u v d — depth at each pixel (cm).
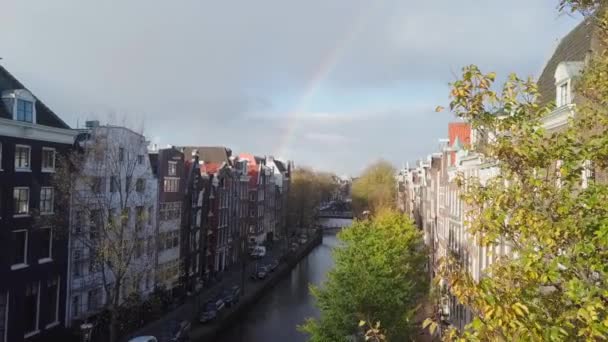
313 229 11144
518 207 668
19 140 2814
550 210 660
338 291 2416
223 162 6525
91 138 3391
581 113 788
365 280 2356
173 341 3183
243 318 4450
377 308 2297
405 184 10762
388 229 3859
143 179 3941
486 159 759
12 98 2753
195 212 5138
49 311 3098
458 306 3272
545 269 633
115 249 2905
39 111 3069
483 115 687
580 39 1809
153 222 4144
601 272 594
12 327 2775
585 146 651
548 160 670
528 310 586
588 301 557
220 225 6119
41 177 2988
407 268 3009
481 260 2711
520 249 683
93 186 3050
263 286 5356
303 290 5631
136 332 3509
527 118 679
